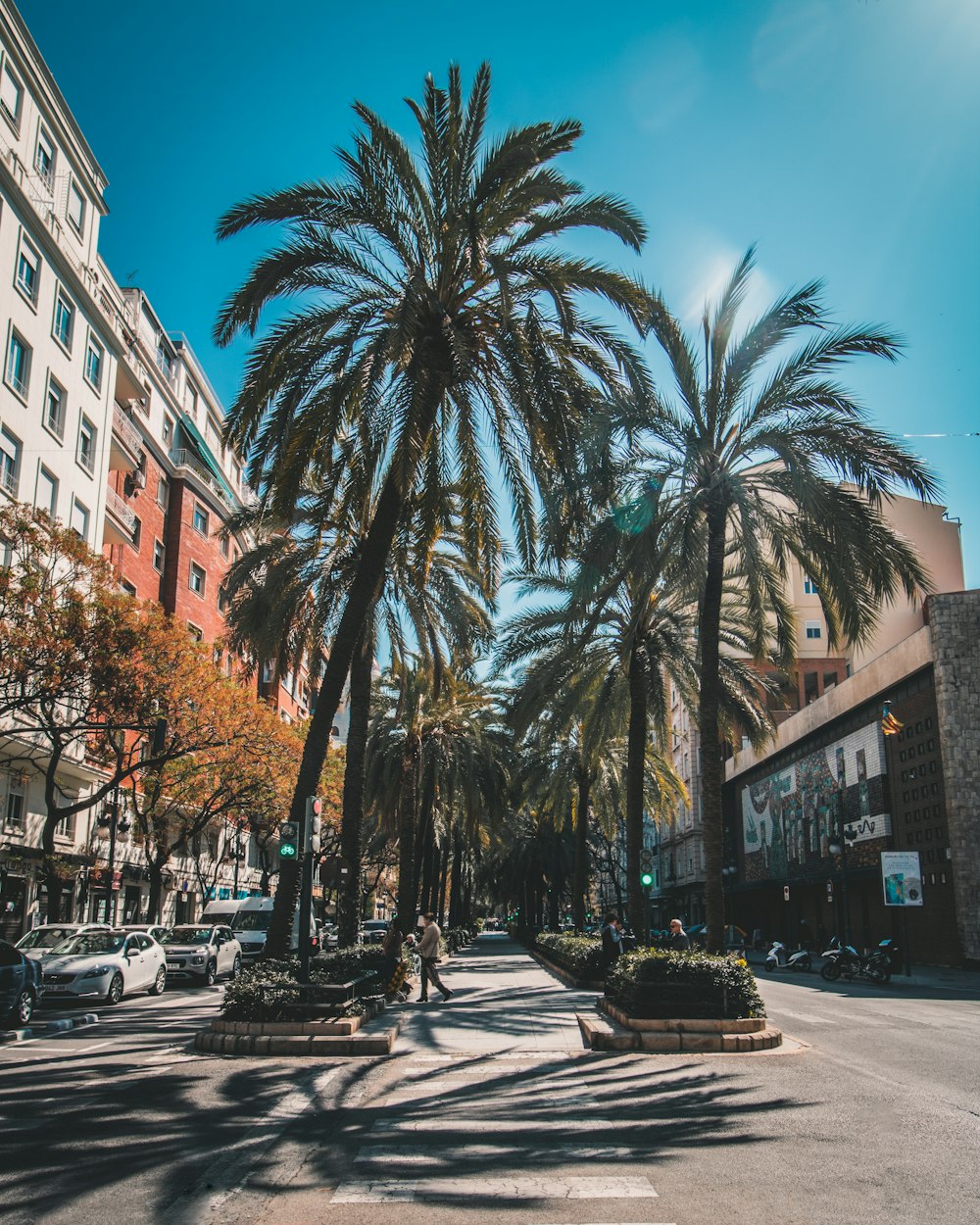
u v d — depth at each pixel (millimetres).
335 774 43281
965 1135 7492
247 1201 5918
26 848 29766
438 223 15469
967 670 37094
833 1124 7859
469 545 18266
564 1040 12930
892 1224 5320
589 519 16547
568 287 15695
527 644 26578
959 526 55938
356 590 15422
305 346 16234
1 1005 14945
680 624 24406
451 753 34844
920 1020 17047
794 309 16078
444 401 16547
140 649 24703
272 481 16000
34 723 27641
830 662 64125
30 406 28781
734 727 25719
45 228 29031
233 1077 10250
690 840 76438
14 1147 7254
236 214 15070
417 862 36938
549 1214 5551
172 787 34188
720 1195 5910
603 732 28344
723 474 16844
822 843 50469
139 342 40000
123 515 38250
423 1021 15125
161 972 24125
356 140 15000
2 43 27531
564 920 85188
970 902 35500
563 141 15125
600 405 15664
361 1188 6164
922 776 39406
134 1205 5828
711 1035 12148
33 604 21281
